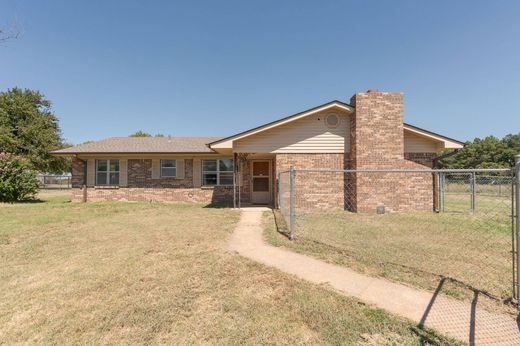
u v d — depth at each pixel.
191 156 15.88
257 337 2.80
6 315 3.22
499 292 3.82
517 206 3.43
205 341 2.74
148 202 15.53
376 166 11.52
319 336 2.83
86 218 9.65
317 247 6.01
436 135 12.04
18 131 30.09
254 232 7.50
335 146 12.30
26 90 32.56
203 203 15.48
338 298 3.63
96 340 2.76
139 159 15.91
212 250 5.75
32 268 4.71
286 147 12.31
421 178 11.61
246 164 15.51
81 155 15.67
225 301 3.54
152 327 2.97
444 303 3.52
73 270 4.60
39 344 2.71
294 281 4.17
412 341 2.73
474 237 6.93
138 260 5.11
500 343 2.71
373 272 4.57
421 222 8.98
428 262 5.05
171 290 3.85
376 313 3.26
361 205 11.35
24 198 15.80
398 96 11.74
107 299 3.59
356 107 11.65
